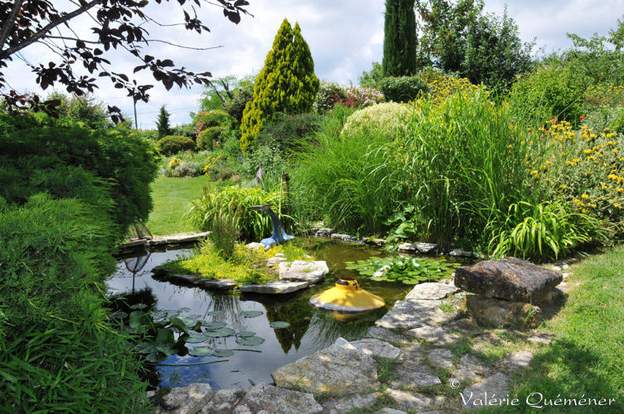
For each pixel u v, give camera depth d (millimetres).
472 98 6012
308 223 7402
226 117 20031
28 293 1815
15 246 1874
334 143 7773
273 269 5230
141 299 4480
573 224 5191
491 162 5488
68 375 1781
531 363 2809
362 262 5496
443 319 3615
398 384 2676
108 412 1861
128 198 4535
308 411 2398
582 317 3369
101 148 4332
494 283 3453
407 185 6398
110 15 3277
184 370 3020
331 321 3834
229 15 3373
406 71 19812
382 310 4035
